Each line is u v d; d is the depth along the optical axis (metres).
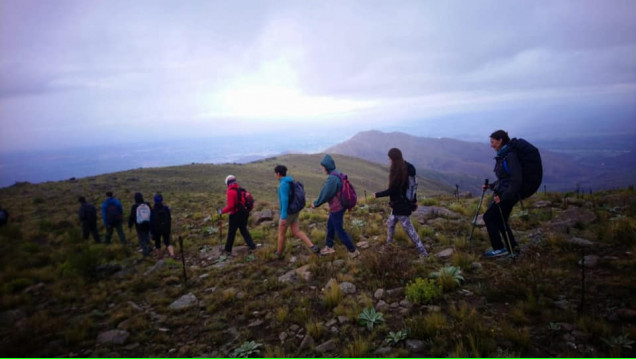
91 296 6.70
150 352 4.57
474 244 7.63
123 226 14.61
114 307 6.14
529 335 3.85
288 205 7.91
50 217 17.14
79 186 31.89
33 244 10.80
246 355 4.29
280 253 8.17
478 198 13.73
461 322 4.40
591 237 7.09
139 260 9.34
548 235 7.41
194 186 51.66
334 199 7.39
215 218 13.92
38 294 6.98
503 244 6.90
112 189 32.31
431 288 5.22
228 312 5.57
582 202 10.41
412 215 10.83
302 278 6.62
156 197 9.52
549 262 6.00
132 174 56.38
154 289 7.02
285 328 4.94
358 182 145.62
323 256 7.75
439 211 10.96
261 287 6.44
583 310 4.37
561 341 3.84
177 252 9.90
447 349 3.96
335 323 4.88
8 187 30.03
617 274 5.25
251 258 8.22
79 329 5.19
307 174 132.75
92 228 12.09
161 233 9.56
